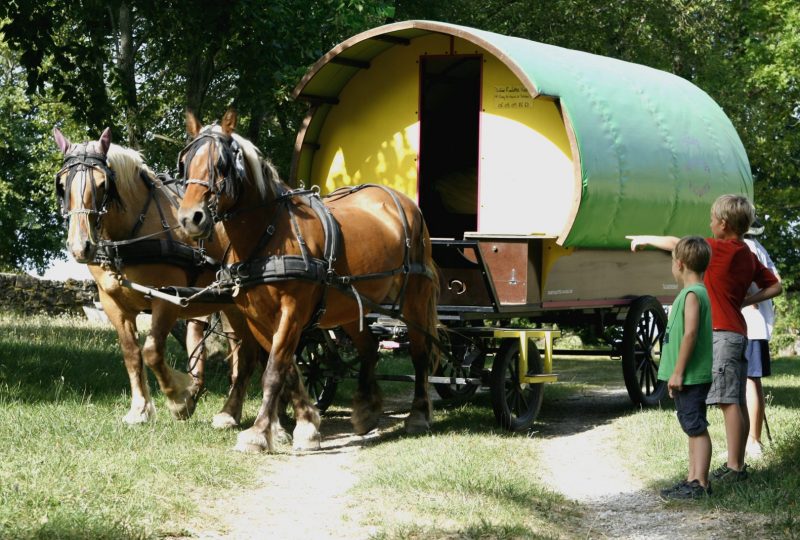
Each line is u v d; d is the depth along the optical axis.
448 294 8.91
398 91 9.55
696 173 10.37
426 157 11.40
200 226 6.71
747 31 25.33
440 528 5.25
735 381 6.18
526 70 8.46
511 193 9.06
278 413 8.91
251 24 12.29
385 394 11.82
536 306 8.69
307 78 9.34
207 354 11.84
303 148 9.77
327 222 7.51
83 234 7.15
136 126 15.21
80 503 5.22
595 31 21.91
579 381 14.38
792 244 24.23
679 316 6.04
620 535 5.34
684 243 6.02
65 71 12.28
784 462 6.61
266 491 6.22
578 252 9.10
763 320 7.05
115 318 7.92
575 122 8.62
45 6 11.70
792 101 23.73
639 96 10.02
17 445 6.63
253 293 7.20
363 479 6.50
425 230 8.73
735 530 5.20
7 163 32.56
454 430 8.58
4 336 14.62
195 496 5.88
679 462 7.00
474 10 20.55
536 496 6.14
